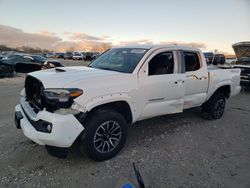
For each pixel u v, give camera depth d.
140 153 3.49
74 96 2.74
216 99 5.22
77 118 2.80
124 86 3.26
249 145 3.99
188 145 3.87
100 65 4.14
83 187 2.63
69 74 3.17
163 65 3.89
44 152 3.39
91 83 2.94
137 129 4.53
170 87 3.91
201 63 4.64
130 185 2.40
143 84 3.51
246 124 5.18
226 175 2.99
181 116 5.54
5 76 13.56
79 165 3.08
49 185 2.64
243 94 9.41
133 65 3.58
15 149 3.45
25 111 3.22
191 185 2.74
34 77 3.09
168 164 3.20
